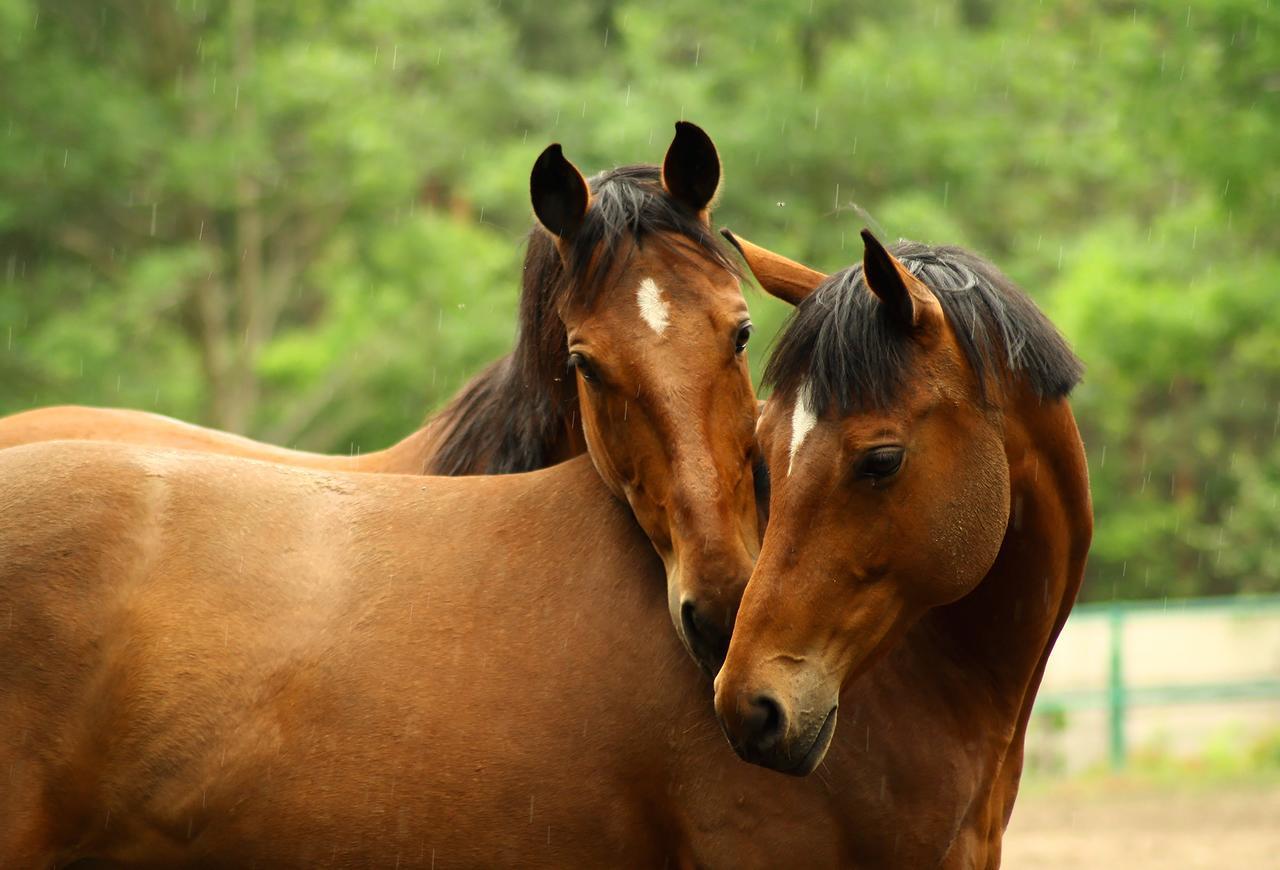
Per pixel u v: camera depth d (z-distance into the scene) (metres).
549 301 6.92
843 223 30.28
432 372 29.89
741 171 30.19
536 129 33.91
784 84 30.83
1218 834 17.19
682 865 6.09
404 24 32.41
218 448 8.88
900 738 6.08
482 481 6.65
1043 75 29.22
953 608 6.38
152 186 30.28
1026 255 31.59
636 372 6.17
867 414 5.58
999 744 6.43
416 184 32.53
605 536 6.39
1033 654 6.45
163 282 29.45
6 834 5.84
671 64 34.47
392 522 6.39
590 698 6.02
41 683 5.89
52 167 29.58
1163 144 22.73
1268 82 22.00
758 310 26.11
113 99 29.98
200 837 5.92
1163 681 24.67
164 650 5.95
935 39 31.38
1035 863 15.59
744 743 5.47
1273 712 24.52
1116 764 23.62
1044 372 6.04
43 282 31.55
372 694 5.95
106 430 9.00
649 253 6.41
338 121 30.56
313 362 30.11
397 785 5.88
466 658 6.04
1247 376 35.00
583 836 6.00
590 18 41.69
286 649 5.98
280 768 5.87
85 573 6.00
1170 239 24.98
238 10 31.41
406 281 30.56
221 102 30.45
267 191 31.92
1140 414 38.94
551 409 7.20
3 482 6.19
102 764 5.93
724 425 6.18
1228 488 38.00
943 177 30.98
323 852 5.91
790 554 5.58
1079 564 6.58
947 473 5.66
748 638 5.52
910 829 6.04
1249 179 21.83
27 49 30.02
